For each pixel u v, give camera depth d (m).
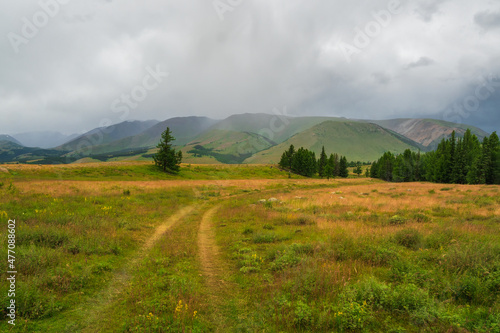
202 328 4.25
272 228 11.96
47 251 6.92
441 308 4.21
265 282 6.09
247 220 14.18
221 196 29.62
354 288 4.99
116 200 18.55
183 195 27.16
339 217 14.07
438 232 9.04
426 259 6.89
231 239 10.30
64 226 9.64
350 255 7.40
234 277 6.61
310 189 42.09
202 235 11.23
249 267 6.95
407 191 33.94
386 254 7.04
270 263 7.12
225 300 5.36
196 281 6.27
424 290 4.90
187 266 7.30
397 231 9.38
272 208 18.19
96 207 15.16
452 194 27.52
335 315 4.27
